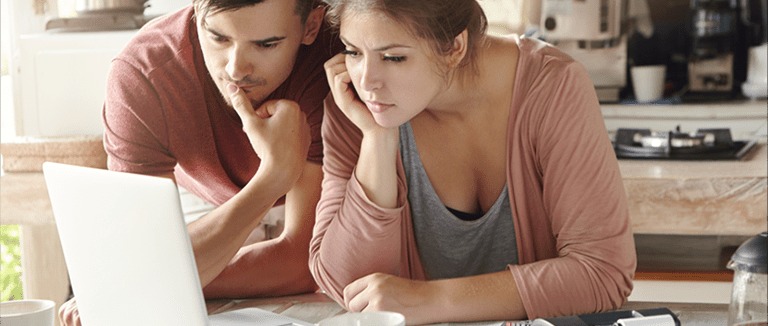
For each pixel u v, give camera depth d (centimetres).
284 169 168
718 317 141
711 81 335
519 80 153
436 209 163
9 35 297
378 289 146
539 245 161
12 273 314
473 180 162
